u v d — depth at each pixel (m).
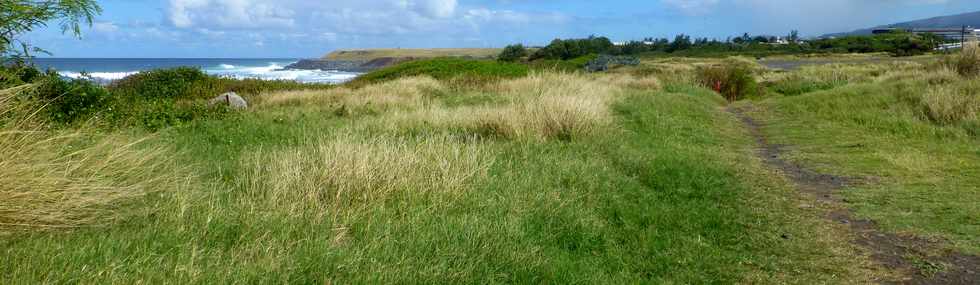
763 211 6.17
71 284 2.84
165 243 3.47
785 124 13.66
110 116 8.33
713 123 13.55
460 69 24.11
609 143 8.57
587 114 9.43
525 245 4.26
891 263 4.63
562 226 4.86
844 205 6.39
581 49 63.38
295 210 4.43
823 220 5.85
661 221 5.51
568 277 3.96
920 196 6.59
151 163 5.42
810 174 8.11
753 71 38.62
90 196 3.89
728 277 4.38
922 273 4.41
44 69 8.07
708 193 6.64
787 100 17.77
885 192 6.85
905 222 5.65
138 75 18.47
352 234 4.16
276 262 3.29
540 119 9.14
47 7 5.77
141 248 3.37
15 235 3.43
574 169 6.63
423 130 8.99
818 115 14.29
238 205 4.38
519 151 7.61
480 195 5.21
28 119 4.28
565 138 8.89
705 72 26.38
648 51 94.38
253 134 8.51
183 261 3.19
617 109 13.16
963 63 16.28
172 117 9.77
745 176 7.81
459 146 7.05
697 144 10.30
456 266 3.69
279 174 5.18
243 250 3.58
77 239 3.48
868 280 4.31
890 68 32.59
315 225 4.07
